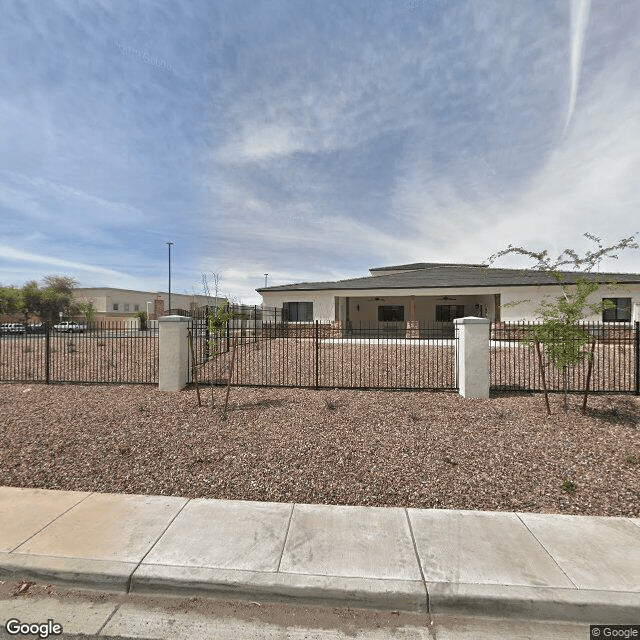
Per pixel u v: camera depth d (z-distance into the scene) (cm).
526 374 1016
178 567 293
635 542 328
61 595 283
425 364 1162
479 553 312
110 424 595
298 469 461
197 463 478
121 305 5488
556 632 254
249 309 2159
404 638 247
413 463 474
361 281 2258
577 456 488
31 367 1209
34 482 441
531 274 1866
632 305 1672
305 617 265
